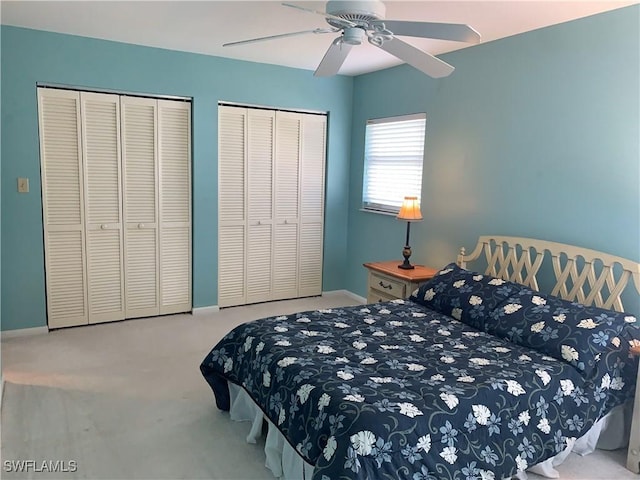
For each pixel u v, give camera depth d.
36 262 3.84
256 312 4.64
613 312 2.51
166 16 3.15
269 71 4.55
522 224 3.38
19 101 3.62
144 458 2.38
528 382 2.16
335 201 5.16
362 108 4.92
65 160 3.86
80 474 2.23
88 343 3.77
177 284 4.49
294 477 2.10
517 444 2.02
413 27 2.20
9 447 2.42
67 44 3.69
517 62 3.33
